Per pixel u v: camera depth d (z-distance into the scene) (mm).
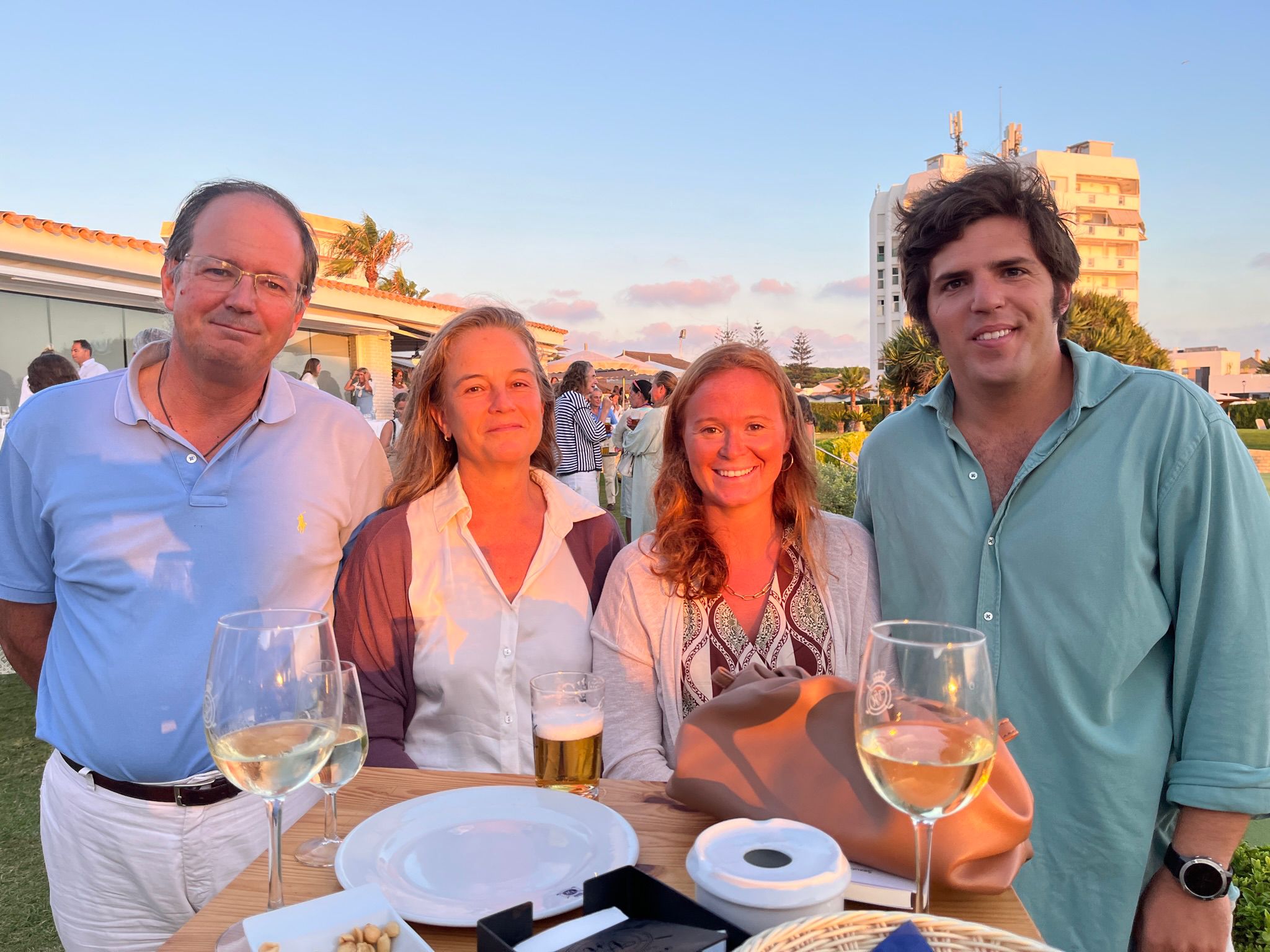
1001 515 1746
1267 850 2510
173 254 1739
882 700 898
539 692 1336
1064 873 1675
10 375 9211
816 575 1915
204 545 1774
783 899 841
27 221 8500
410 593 2037
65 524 1767
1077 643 1650
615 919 867
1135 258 74938
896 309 82062
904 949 747
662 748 1818
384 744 1954
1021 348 1722
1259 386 67375
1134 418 1660
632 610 1906
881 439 1999
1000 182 1721
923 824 906
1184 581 1604
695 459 1850
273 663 1007
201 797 1722
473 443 2035
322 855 1142
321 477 1929
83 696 1739
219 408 1830
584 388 8352
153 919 1796
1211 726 1550
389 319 14930
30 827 3156
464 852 1107
